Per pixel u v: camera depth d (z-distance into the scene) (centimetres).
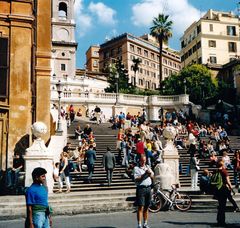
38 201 623
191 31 7844
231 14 7819
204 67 6128
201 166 2106
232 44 7425
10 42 1719
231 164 2100
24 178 1505
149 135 2345
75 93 4622
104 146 2416
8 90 1692
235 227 988
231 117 4144
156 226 1002
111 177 1672
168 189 1380
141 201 917
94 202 1349
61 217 1233
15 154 1653
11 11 1739
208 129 3161
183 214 1243
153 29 6881
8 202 1298
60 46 7750
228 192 1013
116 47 10388
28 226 612
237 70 5841
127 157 1998
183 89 5988
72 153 1942
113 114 4691
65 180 1534
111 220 1142
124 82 7281
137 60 9081
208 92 5891
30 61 1744
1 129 1661
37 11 2006
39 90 1947
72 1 8000
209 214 1242
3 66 1695
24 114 1697
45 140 1906
